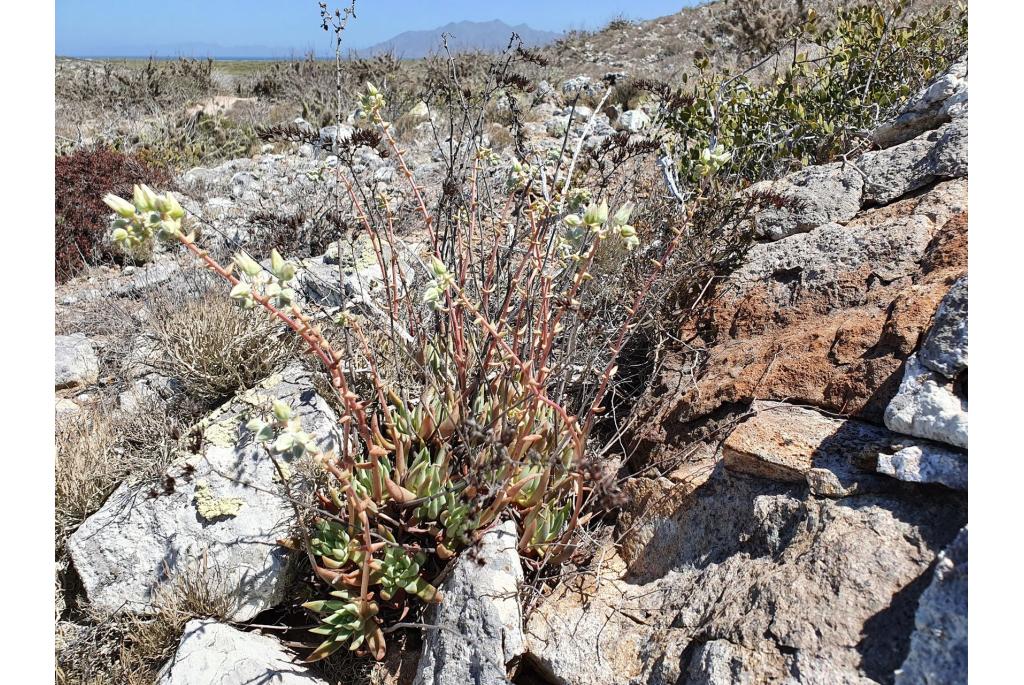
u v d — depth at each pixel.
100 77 15.96
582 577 2.62
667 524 2.58
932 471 1.91
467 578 2.42
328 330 3.44
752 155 4.76
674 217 3.44
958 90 3.58
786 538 2.19
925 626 1.61
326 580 2.55
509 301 2.87
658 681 2.05
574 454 2.55
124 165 7.27
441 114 9.18
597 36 26.14
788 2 8.80
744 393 2.76
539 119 8.85
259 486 2.87
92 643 2.70
